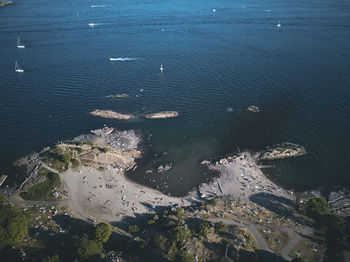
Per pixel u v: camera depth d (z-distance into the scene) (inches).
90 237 5162.4
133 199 6195.9
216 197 6254.9
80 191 6314.0
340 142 7760.8
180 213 5600.4
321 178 6732.3
